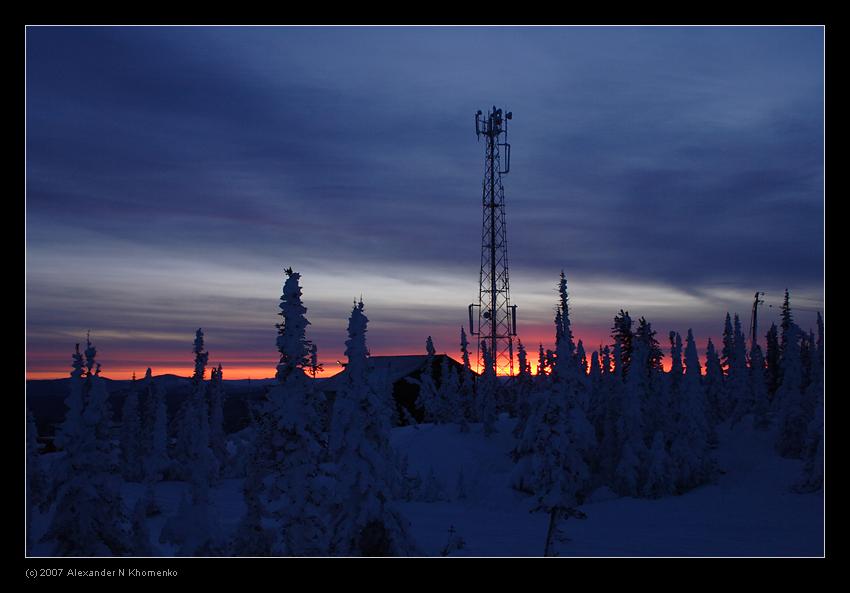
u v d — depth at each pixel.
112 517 24.11
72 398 24.16
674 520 51.16
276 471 25.81
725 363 95.31
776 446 67.88
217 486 62.81
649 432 65.00
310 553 24.92
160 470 65.62
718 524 49.06
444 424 82.00
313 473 25.95
